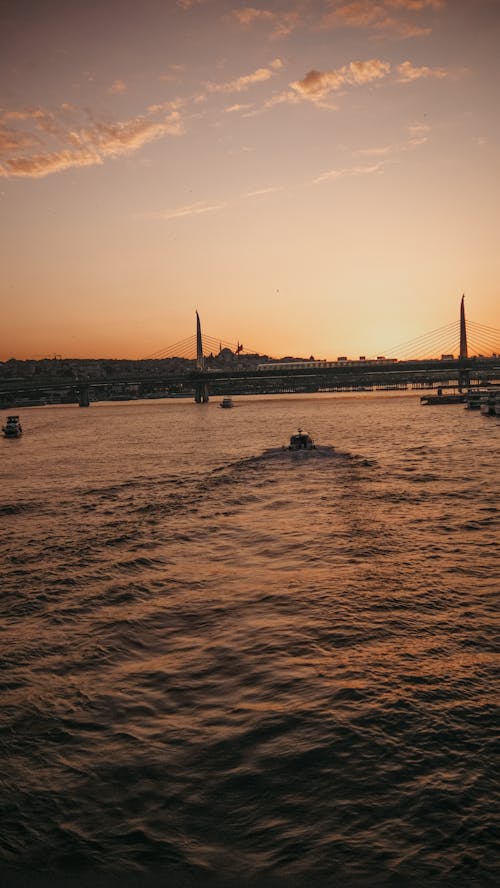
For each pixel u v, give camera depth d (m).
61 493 57.41
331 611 23.45
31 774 13.77
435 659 18.97
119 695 17.39
